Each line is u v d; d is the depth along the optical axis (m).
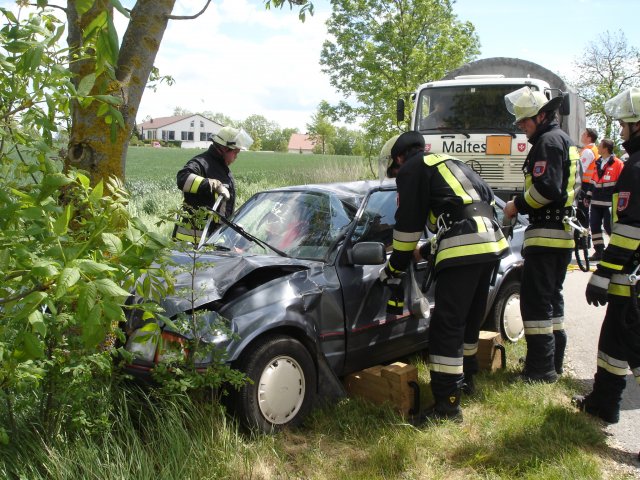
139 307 2.23
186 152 64.56
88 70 3.41
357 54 17.20
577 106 12.62
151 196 15.66
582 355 5.41
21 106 2.13
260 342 3.53
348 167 22.44
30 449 2.96
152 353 3.44
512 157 9.71
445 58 16.88
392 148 4.10
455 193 3.82
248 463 3.16
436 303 3.90
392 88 17.12
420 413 3.90
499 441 3.58
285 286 3.77
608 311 3.88
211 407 3.35
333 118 18.30
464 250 3.75
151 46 3.76
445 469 3.32
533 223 4.45
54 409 3.10
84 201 2.09
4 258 1.84
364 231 4.37
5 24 2.02
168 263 2.29
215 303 3.68
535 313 4.45
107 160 3.61
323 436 3.60
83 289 1.73
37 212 1.91
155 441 3.15
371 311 4.19
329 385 3.90
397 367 4.02
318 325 3.85
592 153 10.04
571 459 3.32
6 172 2.29
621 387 3.90
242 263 3.83
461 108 10.12
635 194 3.50
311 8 4.48
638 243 3.52
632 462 3.46
